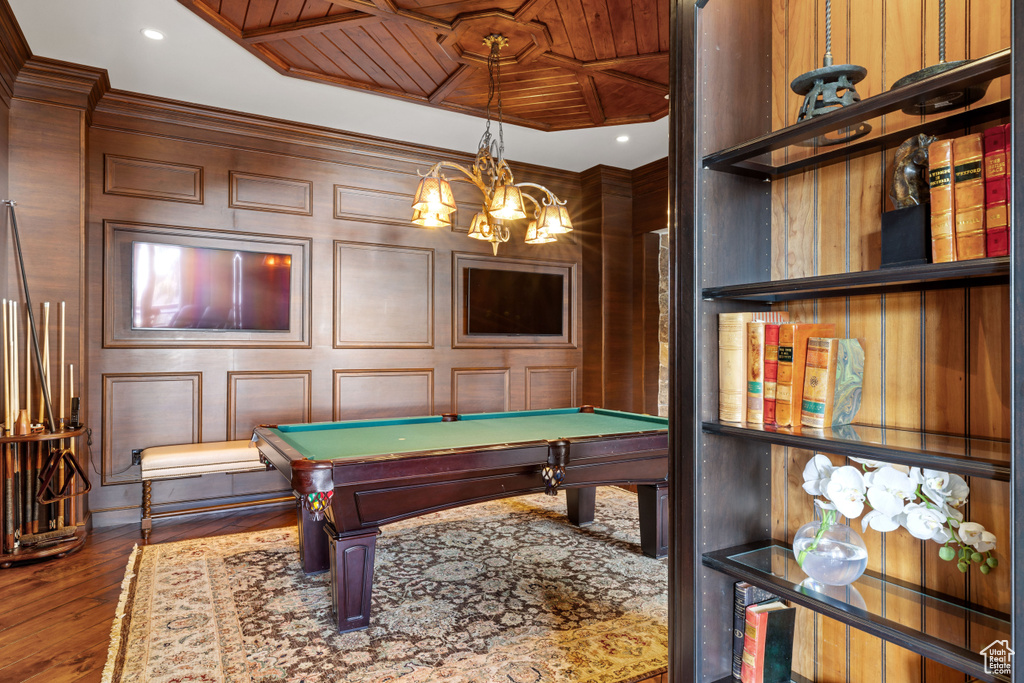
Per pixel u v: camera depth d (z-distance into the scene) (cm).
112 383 381
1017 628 86
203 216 408
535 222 305
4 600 260
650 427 321
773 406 134
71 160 350
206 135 410
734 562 136
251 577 286
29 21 295
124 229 385
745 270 152
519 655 211
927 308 129
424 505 242
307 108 405
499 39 306
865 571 137
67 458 316
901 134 127
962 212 104
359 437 285
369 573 232
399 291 479
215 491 411
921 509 118
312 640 222
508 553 320
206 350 409
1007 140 98
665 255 570
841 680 145
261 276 427
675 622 143
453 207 280
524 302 537
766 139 125
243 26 299
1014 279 87
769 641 140
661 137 460
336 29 299
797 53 153
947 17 124
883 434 123
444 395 497
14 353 320
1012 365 87
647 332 555
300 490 206
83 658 210
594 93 375
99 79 352
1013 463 87
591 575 288
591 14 283
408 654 212
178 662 205
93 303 376
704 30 142
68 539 326
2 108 321
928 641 101
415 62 339
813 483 135
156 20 293
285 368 434
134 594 265
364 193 466
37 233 341
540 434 295
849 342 132
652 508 312
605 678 197
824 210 147
